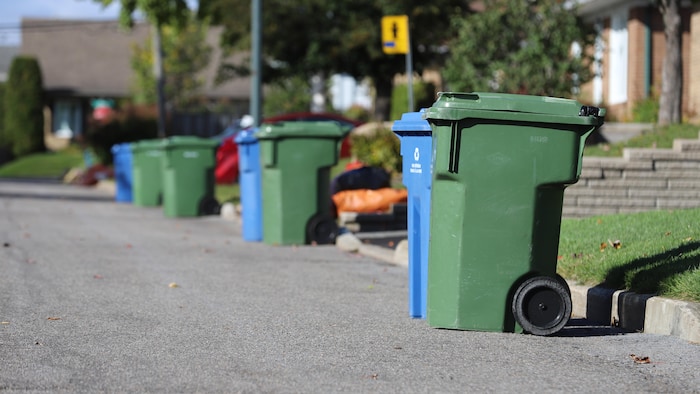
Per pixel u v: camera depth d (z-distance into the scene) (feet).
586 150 62.08
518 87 77.36
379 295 39.86
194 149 83.61
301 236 59.31
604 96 104.37
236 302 37.70
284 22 126.82
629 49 97.55
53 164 204.03
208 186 84.48
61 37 254.27
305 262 51.34
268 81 137.28
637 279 33.53
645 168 55.36
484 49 79.36
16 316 34.01
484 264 30.60
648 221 45.27
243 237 63.16
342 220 64.54
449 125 29.96
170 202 83.87
